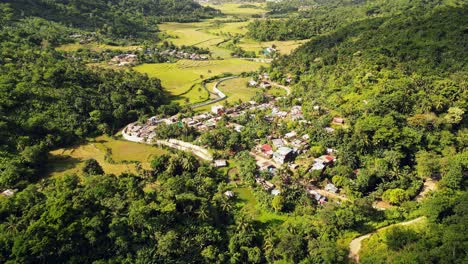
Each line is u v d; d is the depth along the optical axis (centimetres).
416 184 13488
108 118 19962
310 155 15762
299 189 13375
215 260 10350
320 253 10112
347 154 14888
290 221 12144
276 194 13300
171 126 18912
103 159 16500
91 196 11100
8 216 10281
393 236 10488
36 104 18188
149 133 19000
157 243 10231
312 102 19925
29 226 9519
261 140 17550
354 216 11775
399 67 19475
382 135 14650
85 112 19538
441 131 15388
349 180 13675
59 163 15962
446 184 13075
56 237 9312
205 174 14662
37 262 8981
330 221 11469
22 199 10919
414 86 17375
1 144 15288
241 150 17038
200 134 18600
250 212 12719
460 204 11094
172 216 11025
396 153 14338
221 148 17188
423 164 13762
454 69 18425
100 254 9750
